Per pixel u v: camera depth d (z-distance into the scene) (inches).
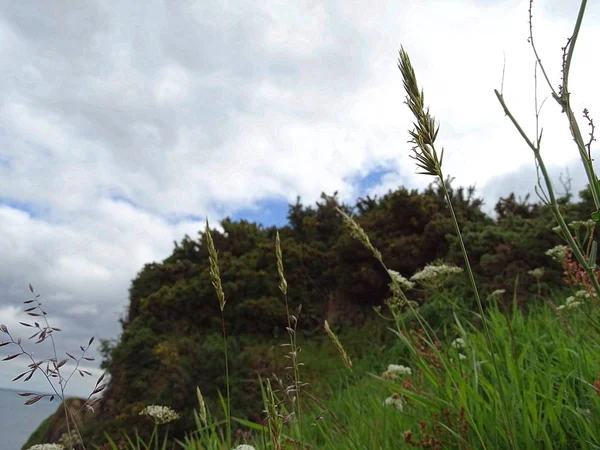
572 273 109.0
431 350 104.6
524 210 442.0
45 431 335.3
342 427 87.4
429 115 44.7
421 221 476.4
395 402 109.3
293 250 529.0
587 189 304.5
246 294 494.6
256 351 399.9
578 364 91.5
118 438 297.1
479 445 72.7
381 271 467.5
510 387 82.7
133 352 401.7
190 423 287.4
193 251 592.4
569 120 38.1
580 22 37.8
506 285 294.2
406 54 45.1
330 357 376.8
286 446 67.2
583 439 69.1
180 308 484.4
